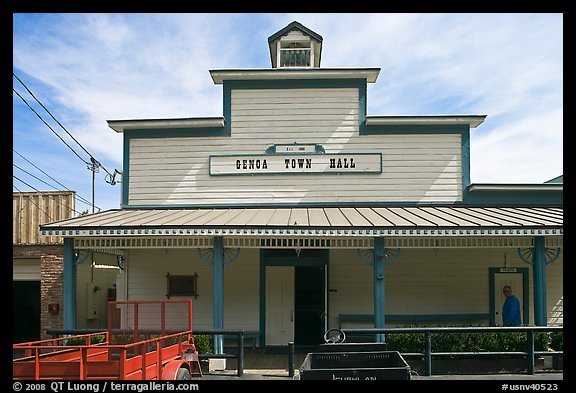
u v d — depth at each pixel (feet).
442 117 48.49
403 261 48.21
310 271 48.49
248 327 47.60
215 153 49.47
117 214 44.98
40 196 53.67
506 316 40.91
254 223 38.27
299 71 49.32
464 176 48.47
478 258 48.34
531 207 47.24
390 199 48.39
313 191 48.67
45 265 48.62
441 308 47.60
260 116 49.73
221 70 49.32
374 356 27.73
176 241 39.40
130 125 49.29
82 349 23.71
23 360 25.46
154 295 48.37
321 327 47.60
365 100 49.67
